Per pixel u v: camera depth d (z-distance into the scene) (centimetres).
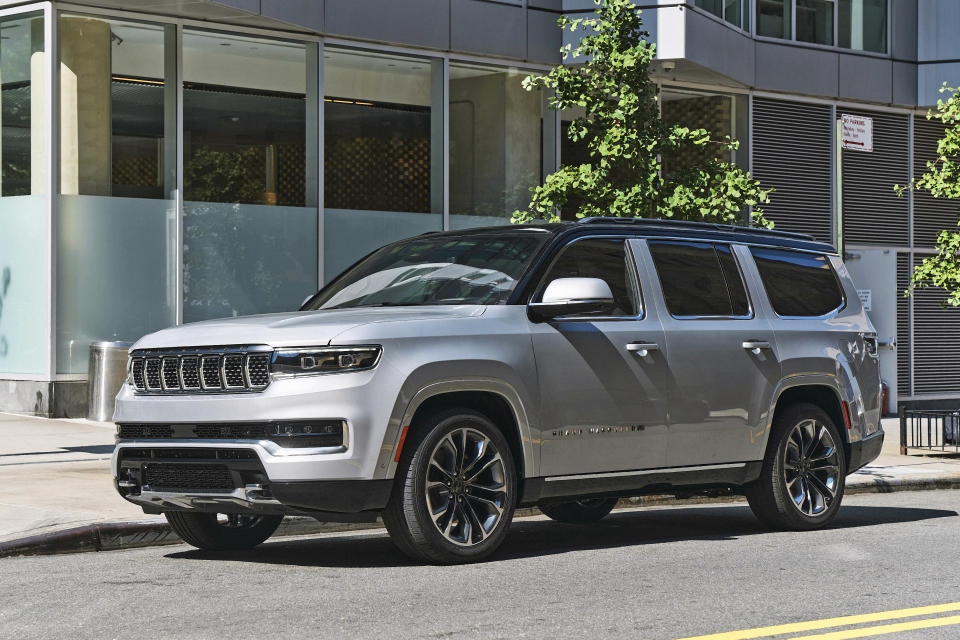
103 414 1847
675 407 948
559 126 2272
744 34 2373
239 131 1988
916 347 2630
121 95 1909
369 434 796
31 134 1891
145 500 858
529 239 936
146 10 1895
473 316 860
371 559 883
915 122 2656
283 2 1942
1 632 649
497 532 856
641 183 1507
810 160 2519
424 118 2148
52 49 1861
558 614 688
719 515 1182
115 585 779
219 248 1967
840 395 1072
